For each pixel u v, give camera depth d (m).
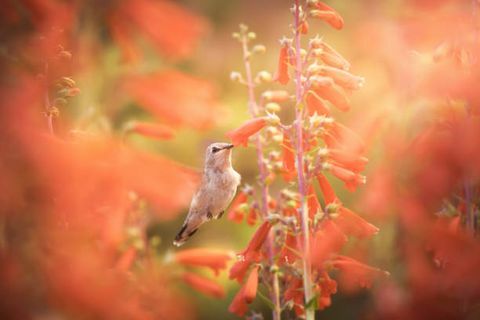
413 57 7.75
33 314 5.20
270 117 7.40
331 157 7.30
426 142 6.38
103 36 10.27
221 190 9.55
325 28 16.42
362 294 14.75
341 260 7.52
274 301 8.15
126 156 5.73
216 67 16.75
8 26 7.13
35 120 5.48
